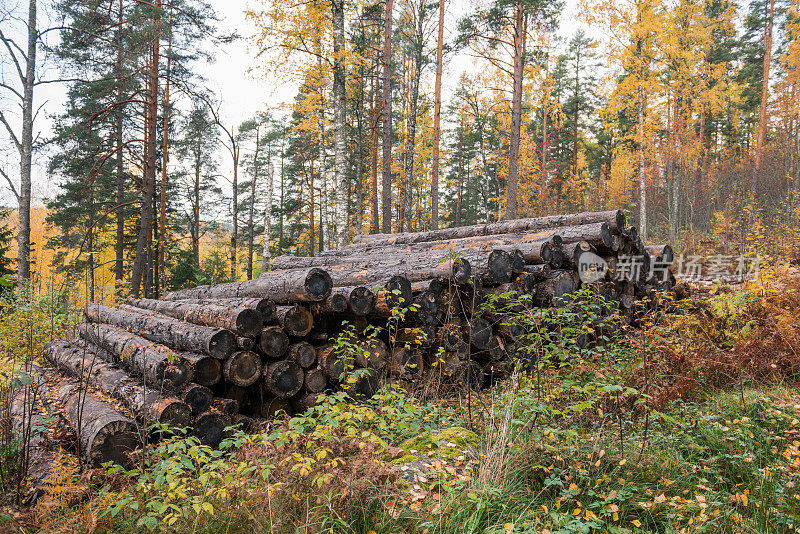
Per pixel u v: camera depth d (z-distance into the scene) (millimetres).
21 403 5121
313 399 5281
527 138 28938
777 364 4922
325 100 18812
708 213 19891
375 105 25156
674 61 20938
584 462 3336
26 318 8586
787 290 6137
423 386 5633
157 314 7418
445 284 5996
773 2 25250
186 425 4316
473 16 17969
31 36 15289
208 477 3264
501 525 2762
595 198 29484
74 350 6879
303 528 2730
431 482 3217
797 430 3699
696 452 3641
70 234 23453
